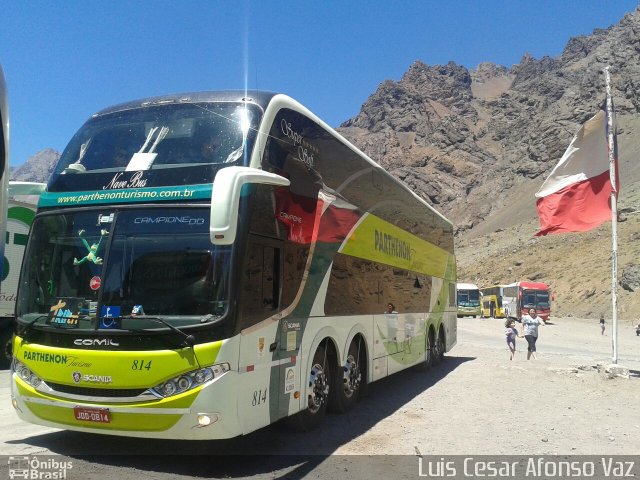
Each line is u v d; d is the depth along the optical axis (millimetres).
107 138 7336
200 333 6047
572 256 91562
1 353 15531
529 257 103938
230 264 6234
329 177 8977
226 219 5801
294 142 7848
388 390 12656
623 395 12227
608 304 66500
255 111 7133
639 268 67875
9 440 7656
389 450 7641
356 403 10844
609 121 15070
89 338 6277
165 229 6457
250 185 6598
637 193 108500
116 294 6355
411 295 13758
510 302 62750
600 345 33281
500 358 20547
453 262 19891
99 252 6566
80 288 6547
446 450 7727
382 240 11562
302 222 7934
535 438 8492
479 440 8297
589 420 9789
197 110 7242
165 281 6309
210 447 7477
